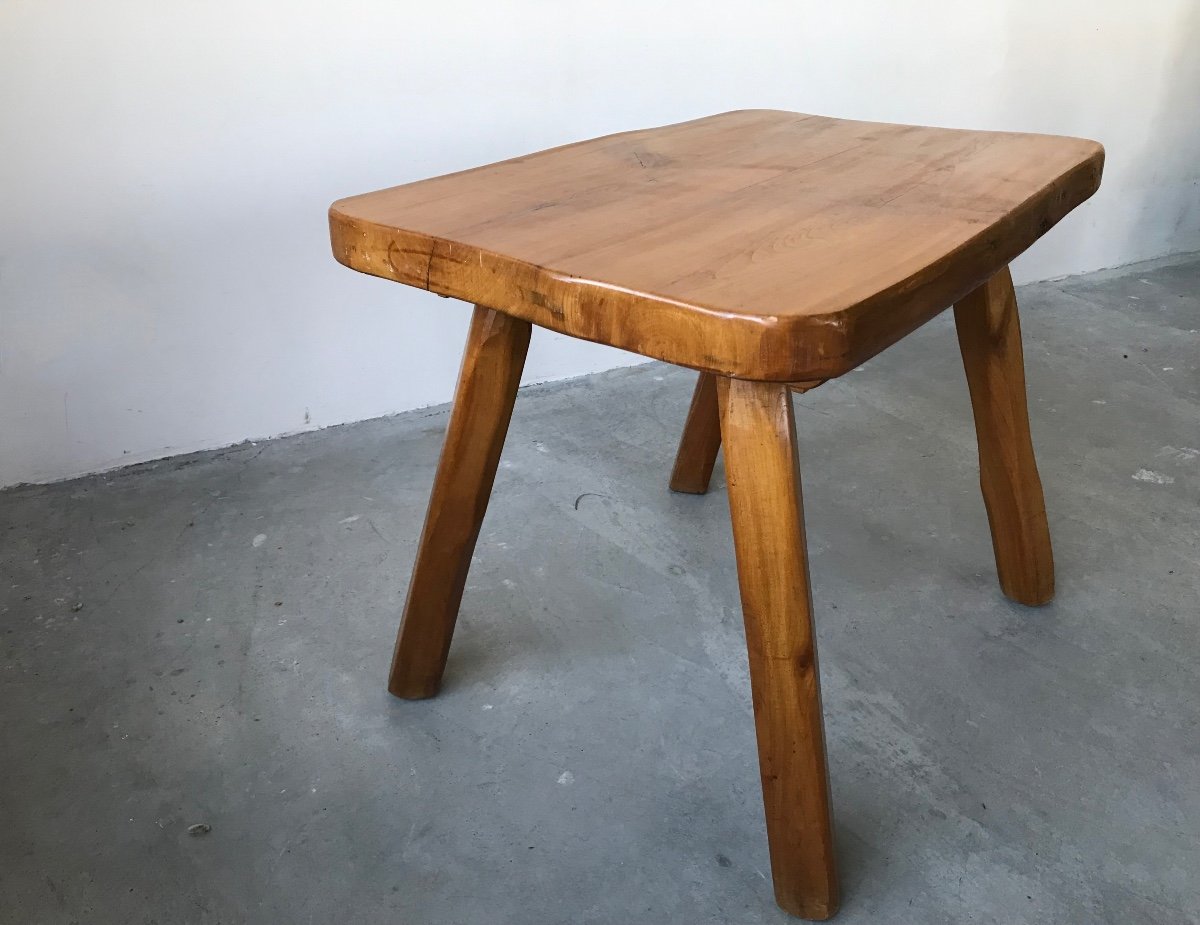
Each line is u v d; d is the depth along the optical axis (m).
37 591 1.19
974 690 1.00
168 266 1.40
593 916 0.77
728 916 0.77
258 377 1.52
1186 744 0.92
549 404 1.67
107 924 0.77
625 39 1.58
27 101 1.25
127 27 1.27
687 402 1.67
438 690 1.02
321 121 1.42
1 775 0.92
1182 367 1.72
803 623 0.69
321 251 1.49
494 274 0.67
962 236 0.67
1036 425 1.53
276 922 0.77
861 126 1.05
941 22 1.83
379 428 1.61
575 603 1.15
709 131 1.05
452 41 1.46
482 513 0.92
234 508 1.37
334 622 1.13
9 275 1.32
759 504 0.67
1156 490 1.35
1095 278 2.17
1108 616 1.10
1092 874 0.80
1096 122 2.06
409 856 0.83
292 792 0.90
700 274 0.62
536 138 1.58
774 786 0.74
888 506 1.33
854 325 0.56
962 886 0.79
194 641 1.10
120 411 1.45
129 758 0.94
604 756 0.93
